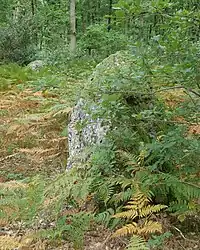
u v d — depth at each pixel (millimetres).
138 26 3672
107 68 5156
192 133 3805
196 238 3693
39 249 3572
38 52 17547
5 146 6711
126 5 3068
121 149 4230
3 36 17344
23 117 7723
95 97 4309
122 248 3578
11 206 3922
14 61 17234
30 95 9156
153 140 3811
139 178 3768
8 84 10273
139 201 3611
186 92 3982
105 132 4609
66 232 3809
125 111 4172
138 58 3639
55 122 7305
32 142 6793
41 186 3990
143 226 3629
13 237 3650
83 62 12711
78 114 5277
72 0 17719
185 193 3562
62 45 18312
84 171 4312
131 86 3805
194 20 3256
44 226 3936
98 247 3611
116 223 3693
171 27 3418
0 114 8188
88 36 18469
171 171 4012
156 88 3838
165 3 3070
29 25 18391
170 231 3756
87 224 3678
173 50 3395
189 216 3939
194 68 3346
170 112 4160
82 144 4953
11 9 26828
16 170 5820
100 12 24359
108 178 3939
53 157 6215
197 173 3791
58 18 23688
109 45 15656
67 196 3896
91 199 4285
